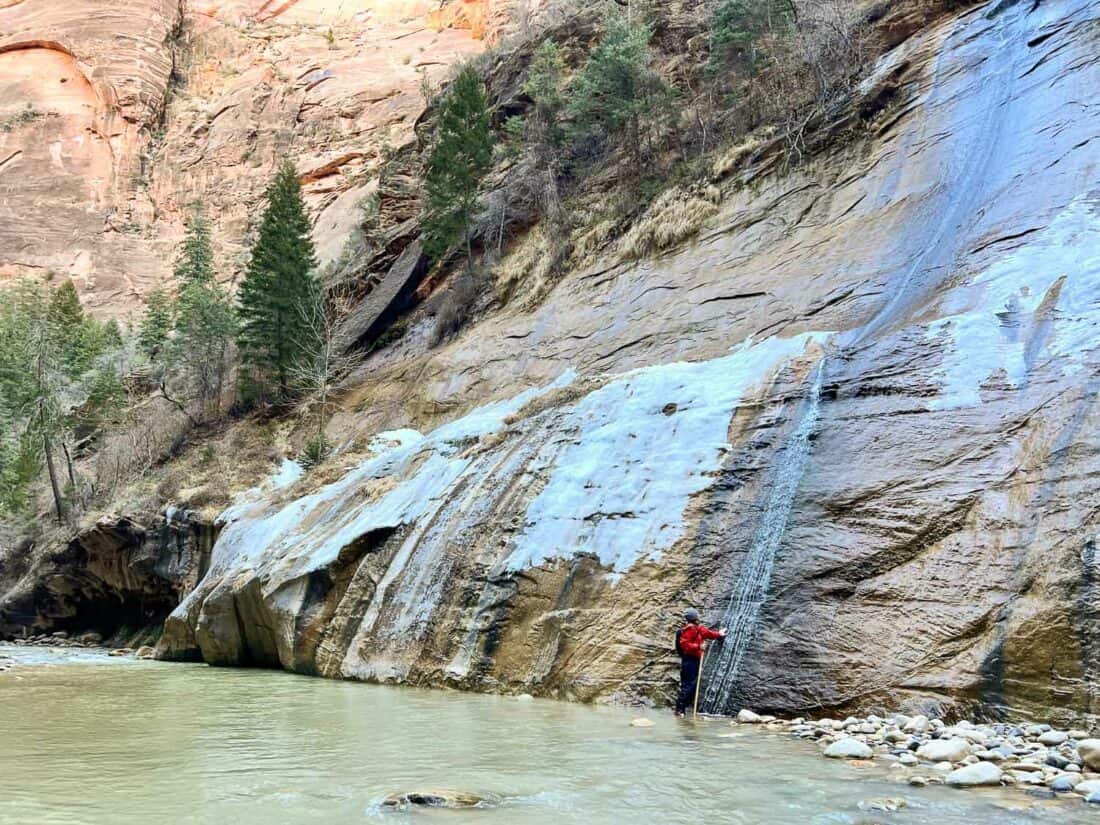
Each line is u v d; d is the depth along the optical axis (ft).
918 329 41.83
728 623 36.19
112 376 154.81
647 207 81.87
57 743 30.37
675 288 67.77
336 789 22.20
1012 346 37.88
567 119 110.93
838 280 53.42
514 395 72.08
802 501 37.76
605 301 75.36
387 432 85.56
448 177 112.68
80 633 114.52
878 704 30.19
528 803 20.36
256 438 108.99
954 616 30.48
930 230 51.37
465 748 27.61
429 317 109.19
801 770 23.58
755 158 72.95
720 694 34.47
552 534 46.24
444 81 165.89
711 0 110.01
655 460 45.85
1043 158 48.16
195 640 72.08
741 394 46.03
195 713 38.27
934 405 37.58
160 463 120.16
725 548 39.11
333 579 57.93
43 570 113.09
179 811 20.13
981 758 24.16
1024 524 31.09
